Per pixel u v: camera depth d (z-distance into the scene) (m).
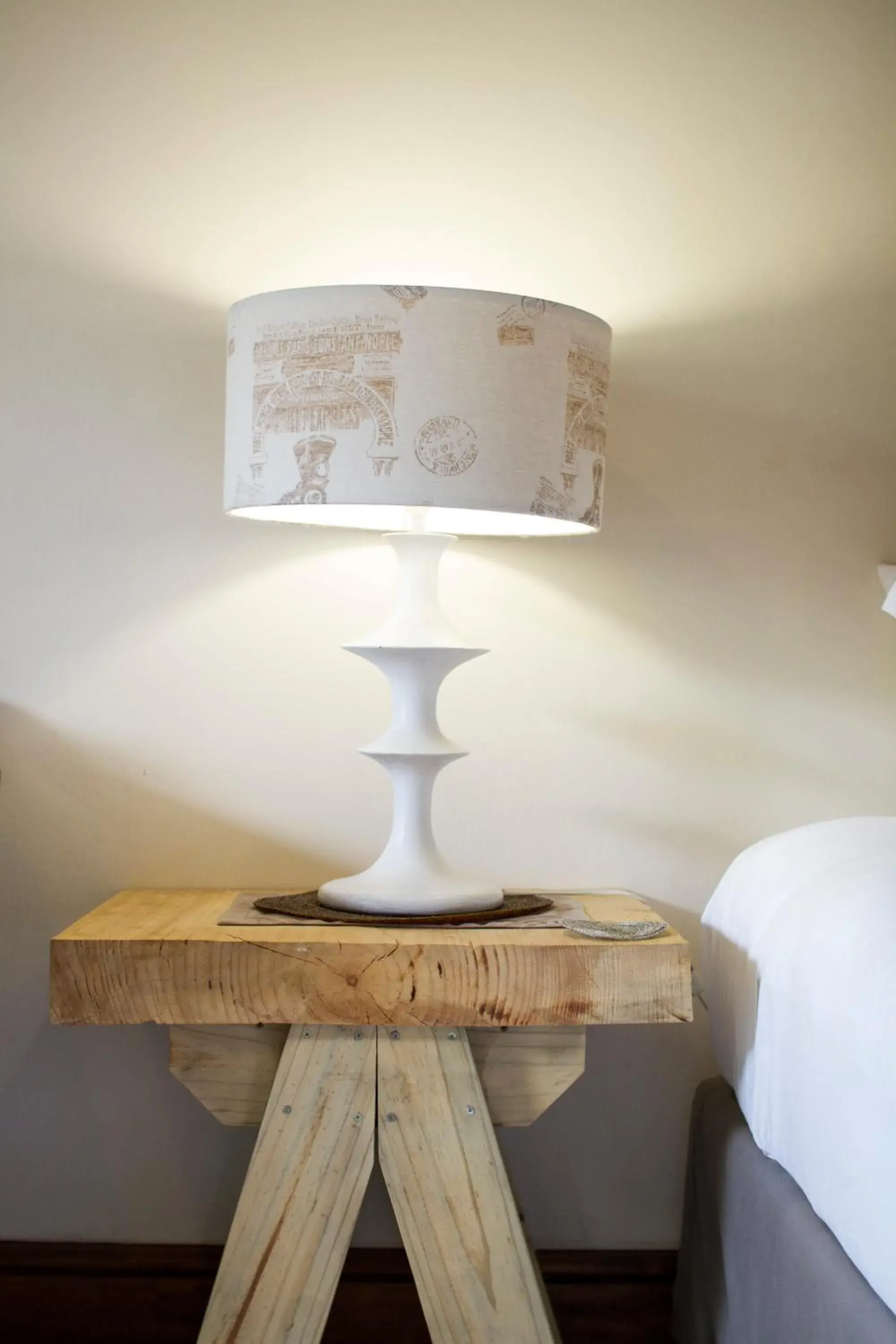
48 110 1.81
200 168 1.82
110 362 1.83
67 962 1.42
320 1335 1.48
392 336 1.40
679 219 1.86
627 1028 1.91
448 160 1.84
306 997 1.43
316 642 1.87
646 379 1.87
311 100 1.82
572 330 1.47
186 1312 1.86
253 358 1.47
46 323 1.82
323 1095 1.48
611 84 1.84
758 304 1.87
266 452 1.45
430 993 1.43
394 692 1.63
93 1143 1.87
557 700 1.89
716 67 1.85
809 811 1.91
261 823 1.87
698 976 1.81
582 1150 1.91
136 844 1.87
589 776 1.89
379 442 1.41
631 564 1.88
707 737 1.90
